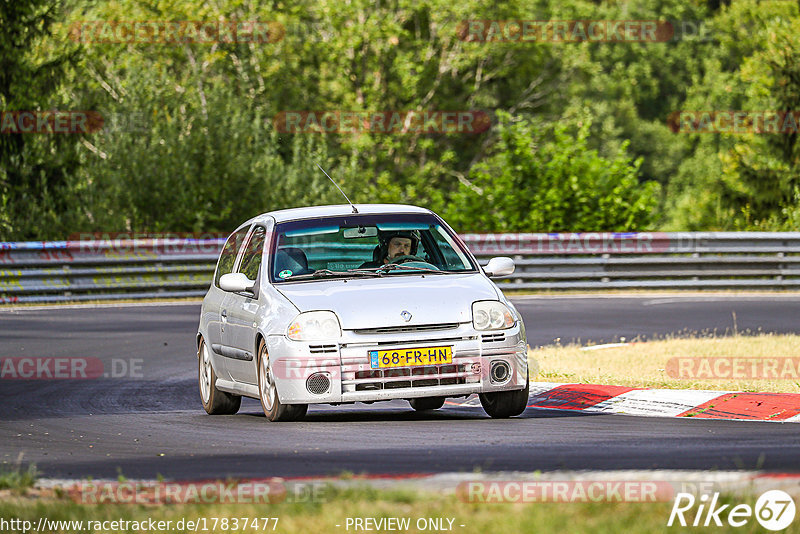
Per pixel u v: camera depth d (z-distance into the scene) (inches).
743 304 3056.1
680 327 2539.4
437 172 6993.1
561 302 3193.9
